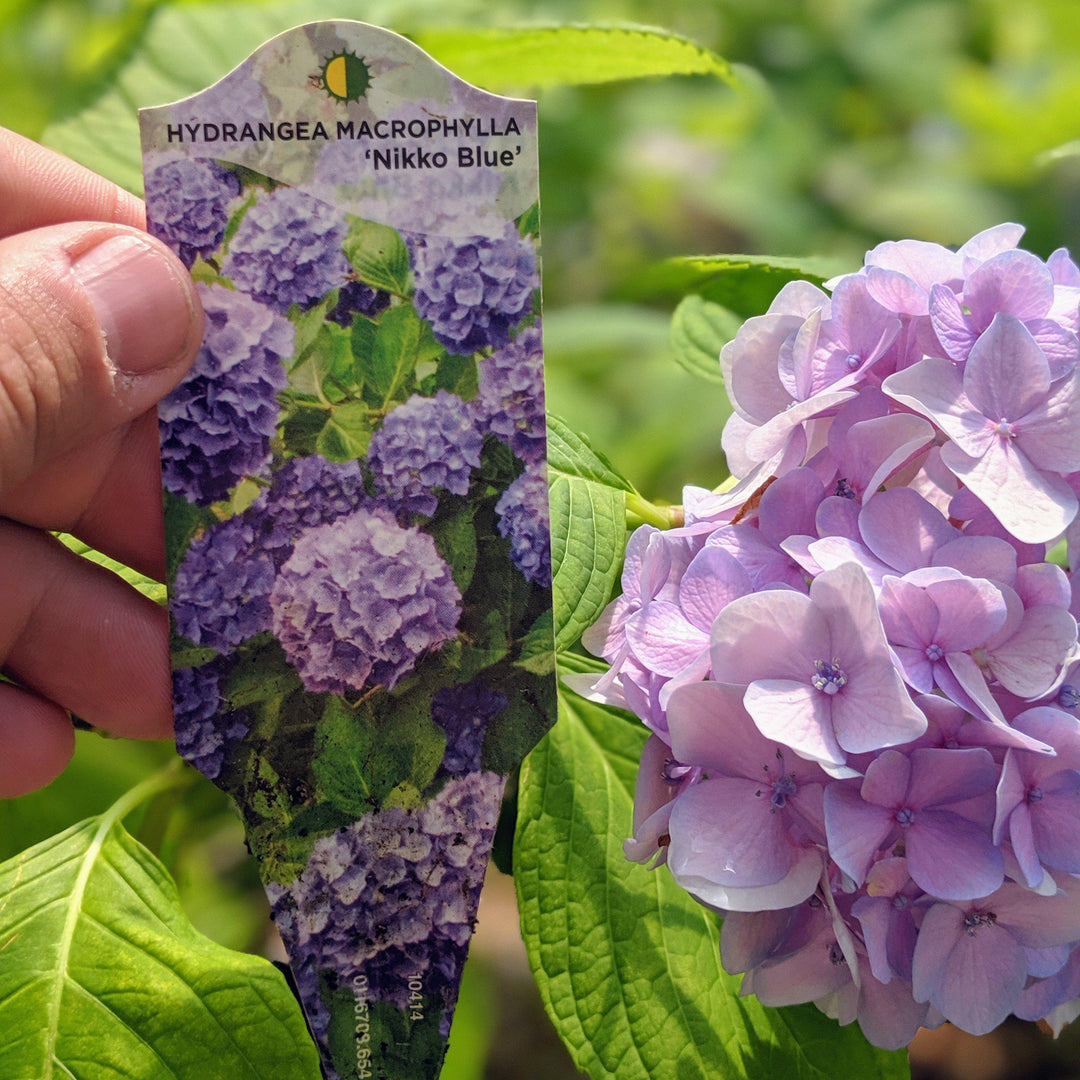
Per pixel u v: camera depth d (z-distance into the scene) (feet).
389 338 0.48
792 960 0.54
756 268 0.88
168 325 0.47
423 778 0.49
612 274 1.70
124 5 1.16
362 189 0.47
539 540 0.49
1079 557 0.51
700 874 0.49
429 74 0.46
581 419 1.37
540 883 0.65
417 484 0.49
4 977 0.58
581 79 0.89
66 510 0.60
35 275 0.48
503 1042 1.32
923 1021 0.56
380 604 0.49
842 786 0.48
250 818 0.49
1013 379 0.51
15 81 1.18
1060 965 0.53
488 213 0.47
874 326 0.55
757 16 1.91
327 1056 0.49
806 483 0.54
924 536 0.50
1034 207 1.69
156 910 0.62
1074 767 0.48
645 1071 0.60
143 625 0.62
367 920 0.49
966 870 0.47
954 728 0.48
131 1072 0.56
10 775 0.64
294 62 0.46
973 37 1.95
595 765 0.69
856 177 1.86
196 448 0.48
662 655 0.52
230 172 0.47
